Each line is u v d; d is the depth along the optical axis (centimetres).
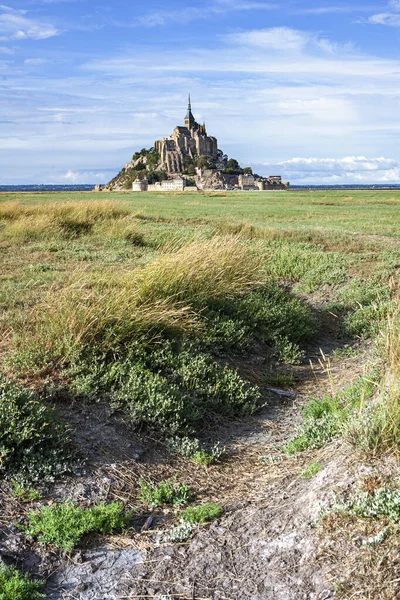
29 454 490
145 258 1330
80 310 707
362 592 311
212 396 679
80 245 1584
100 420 576
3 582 362
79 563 398
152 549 410
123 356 691
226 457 568
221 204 5075
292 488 454
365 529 349
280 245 1794
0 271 1201
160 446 570
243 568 369
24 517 430
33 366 626
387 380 550
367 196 7662
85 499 464
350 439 450
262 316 941
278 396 737
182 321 794
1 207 2061
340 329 1037
